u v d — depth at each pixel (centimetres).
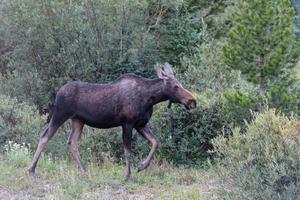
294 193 2098
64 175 2977
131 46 4816
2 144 3681
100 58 4719
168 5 5119
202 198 2570
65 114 3036
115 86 3011
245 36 3438
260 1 3403
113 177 3005
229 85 3834
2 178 2920
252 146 2236
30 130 3738
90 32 4697
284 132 2180
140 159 3459
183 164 3528
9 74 4872
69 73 4694
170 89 2927
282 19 3428
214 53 3966
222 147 2334
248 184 2192
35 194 2677
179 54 5138
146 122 3028
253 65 3456
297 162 2125
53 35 4716
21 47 4772
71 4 4712
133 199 2631
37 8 4691
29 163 3278
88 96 3016
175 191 2777
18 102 4572
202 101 3556
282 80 3491
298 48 3475
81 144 3522
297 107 3472
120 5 4769
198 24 5316
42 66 4794
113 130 3562
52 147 3688
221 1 5528
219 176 2295
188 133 3562
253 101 3388
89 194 2680
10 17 4784
